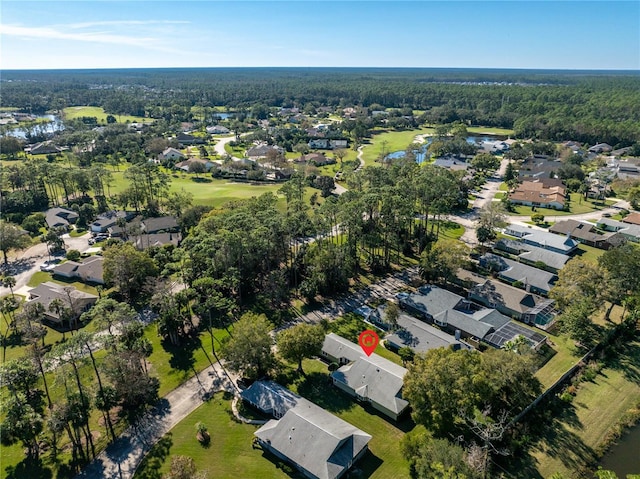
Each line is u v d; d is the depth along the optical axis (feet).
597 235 424.46
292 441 187.11
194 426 207.72
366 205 351.87
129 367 221.05
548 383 232.12
